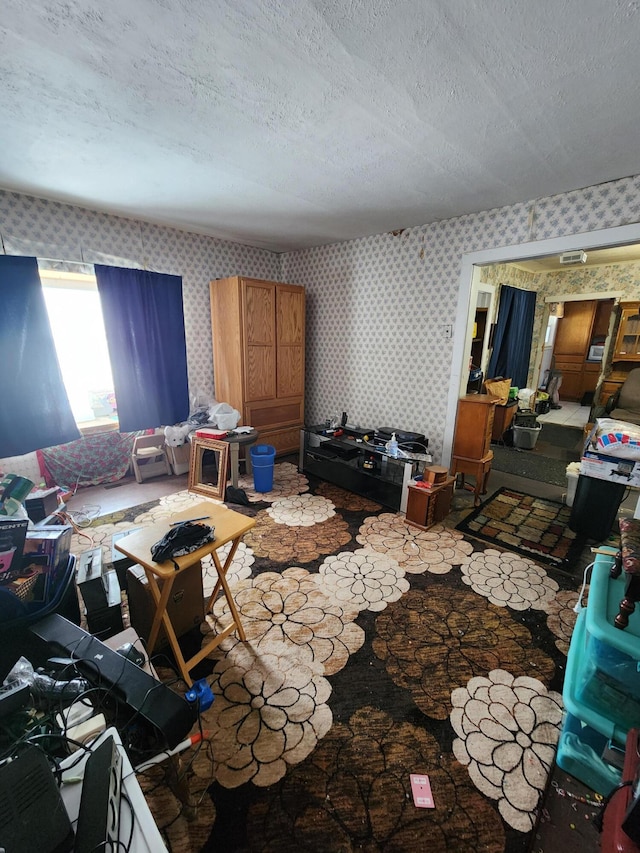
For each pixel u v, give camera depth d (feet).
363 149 6.63
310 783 4.06
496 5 3.63
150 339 11.83
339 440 12.03
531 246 9.16
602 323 24.77
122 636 4.66
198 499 11.07
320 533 9.26
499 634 6.15
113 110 5.54
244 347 12.75
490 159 6.93
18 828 2.04
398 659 5.64
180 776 3.63
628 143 6.29
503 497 11.54
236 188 8.52
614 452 8.46
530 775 4.17
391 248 12.01
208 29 3.95
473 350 16.65
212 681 5.23
